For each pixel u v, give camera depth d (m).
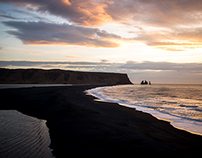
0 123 9.32
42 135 7.35
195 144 6.60
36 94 26.52
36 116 11.27
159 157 5.29
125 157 5.22
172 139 7.18
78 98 23.83
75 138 6.99
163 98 30.70
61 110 13.60
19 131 7.90
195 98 32.50
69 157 5.19
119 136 7.37
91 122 9.92
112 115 12.41
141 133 7.96
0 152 5.52
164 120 11.27
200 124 10.23
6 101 17.84
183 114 13.94
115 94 38.19
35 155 5.32
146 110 15.80
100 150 5.75
